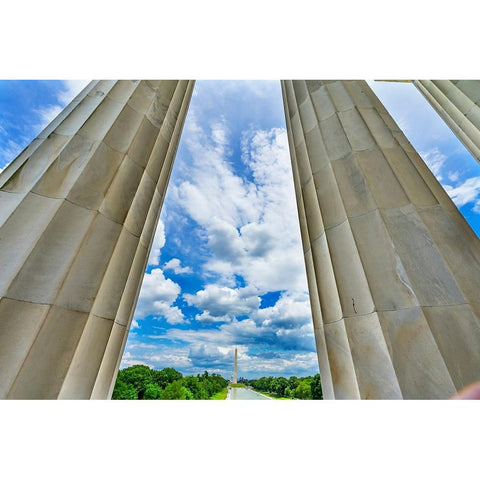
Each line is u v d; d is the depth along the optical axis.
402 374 5.81
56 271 6.47
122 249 8.40
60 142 8.70
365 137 9.86
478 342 5.62
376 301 6.80
